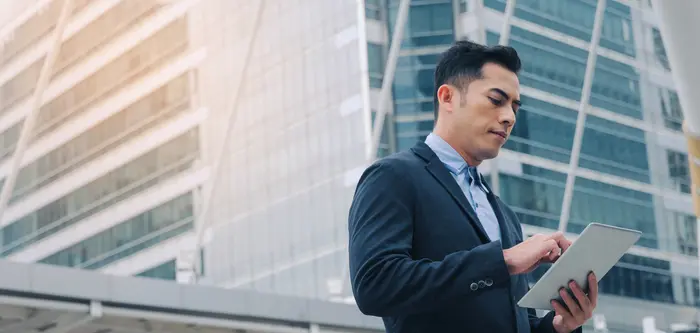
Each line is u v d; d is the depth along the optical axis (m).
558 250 2.29
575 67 27.95
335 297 25.33
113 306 14.64
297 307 16.98
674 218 29.08
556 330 2.59
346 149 26.08
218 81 29.81
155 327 15.83
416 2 26.75
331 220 26.00
